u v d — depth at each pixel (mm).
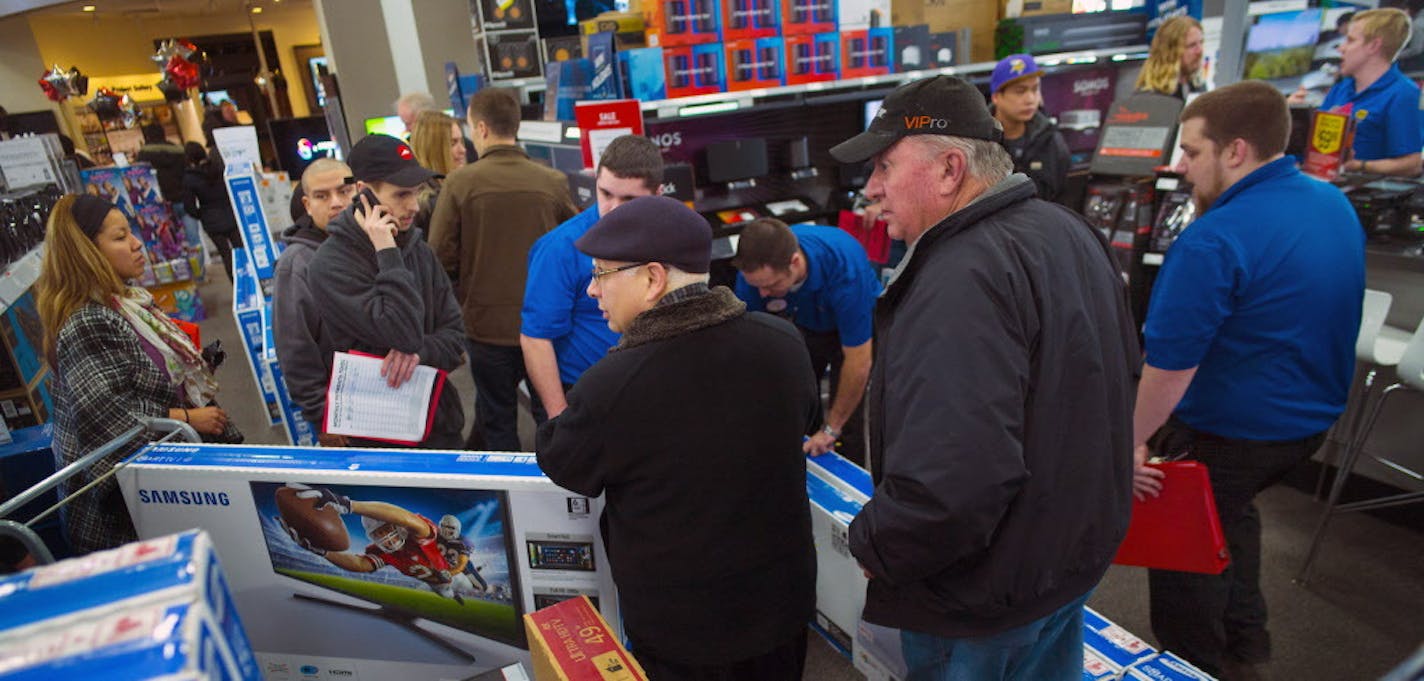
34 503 2131
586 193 3004
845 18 3686
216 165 6945
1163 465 1621
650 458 1219
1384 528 2658
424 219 3992
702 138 3711
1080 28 4312
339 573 1645
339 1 8016
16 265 2863
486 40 4355
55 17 13484
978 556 1120
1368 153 3398
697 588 1292
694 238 1211
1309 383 1689
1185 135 1736
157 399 1895
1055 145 3523
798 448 1345
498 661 1691
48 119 8750
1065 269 1093
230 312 6613
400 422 1924
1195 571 1664
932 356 1019
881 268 3752
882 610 1245
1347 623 2238
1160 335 1636
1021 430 1021
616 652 1283
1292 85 4270
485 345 2973
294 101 16844
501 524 1545
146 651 485
